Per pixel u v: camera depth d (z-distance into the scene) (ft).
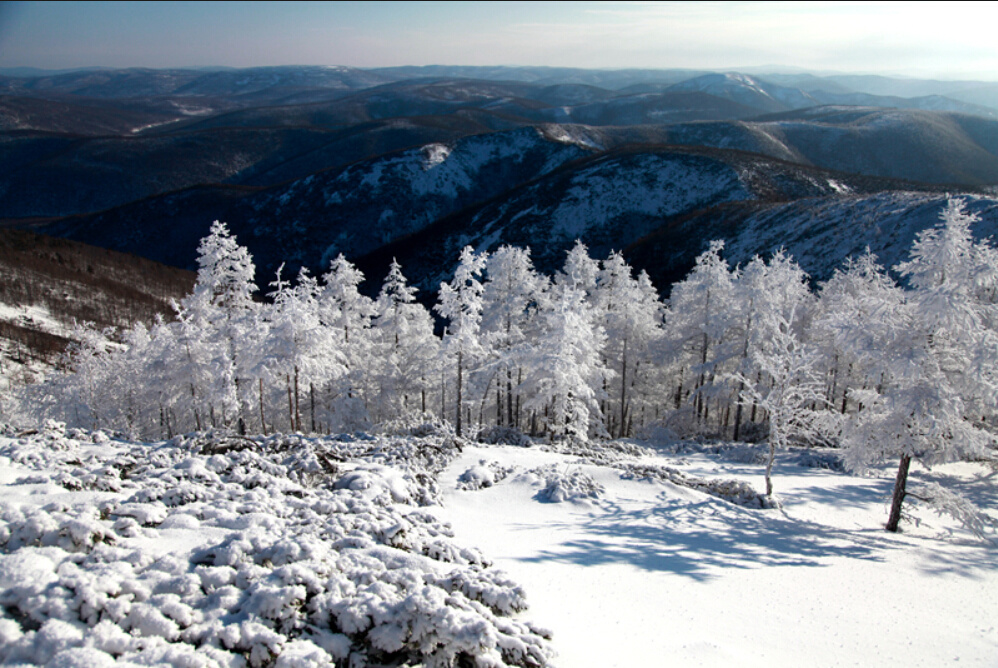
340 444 67.26
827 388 111.04
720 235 307.58
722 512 54.34
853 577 39.47
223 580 22.61
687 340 117.08
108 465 43.19
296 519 32.50
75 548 24.13
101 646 17.72
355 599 21.58
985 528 57.26
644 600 31.17
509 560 35.63
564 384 89.86
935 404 49.19
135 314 257.34
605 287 129.90
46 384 114.52
